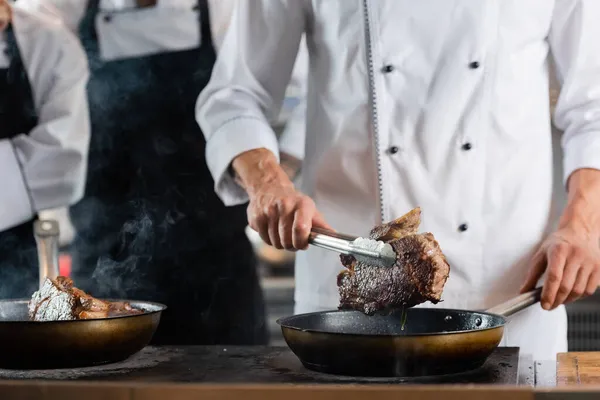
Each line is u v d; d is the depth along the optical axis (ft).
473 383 4.42
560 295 5.69
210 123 6.71
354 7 6.41
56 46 9.24
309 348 4.64
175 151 9.40
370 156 6.51
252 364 5.05
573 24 6.44
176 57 9.28
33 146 8.93
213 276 9.46
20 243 9.22
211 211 9.41
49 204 9.16
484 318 5.11
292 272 12.30
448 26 6.23
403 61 6.31
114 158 9.52
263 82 6.91
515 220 6.35
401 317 5.39
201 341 9.52
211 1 9.20
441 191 6.36
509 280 6.40
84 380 4.60
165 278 9.48
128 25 9.29
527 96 6.37
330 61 6.57
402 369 4.49
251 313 9.64
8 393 4.01
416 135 6.34
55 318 5.24
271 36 6.79
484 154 6.32
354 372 4.57
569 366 5.01
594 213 6.10
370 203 6.56
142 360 5.22
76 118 9.25
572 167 6.38
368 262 4.98
